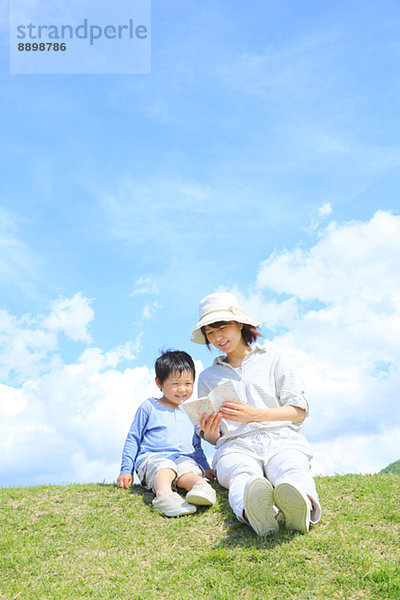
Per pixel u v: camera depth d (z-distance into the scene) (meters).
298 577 3.90
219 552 4.32
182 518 5.02
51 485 6.19
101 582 4.11
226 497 5.34
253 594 3.77
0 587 4.09
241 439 5.11
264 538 4.46
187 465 5.55
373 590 3.68
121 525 5.00
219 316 5.28
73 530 4.94
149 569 4.26
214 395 4.99
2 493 5.85
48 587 4.05
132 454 5.86
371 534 4.43
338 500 5.17
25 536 4.84
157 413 5.93
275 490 4.37
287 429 5.10
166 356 5.95
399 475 5.95
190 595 3.83
